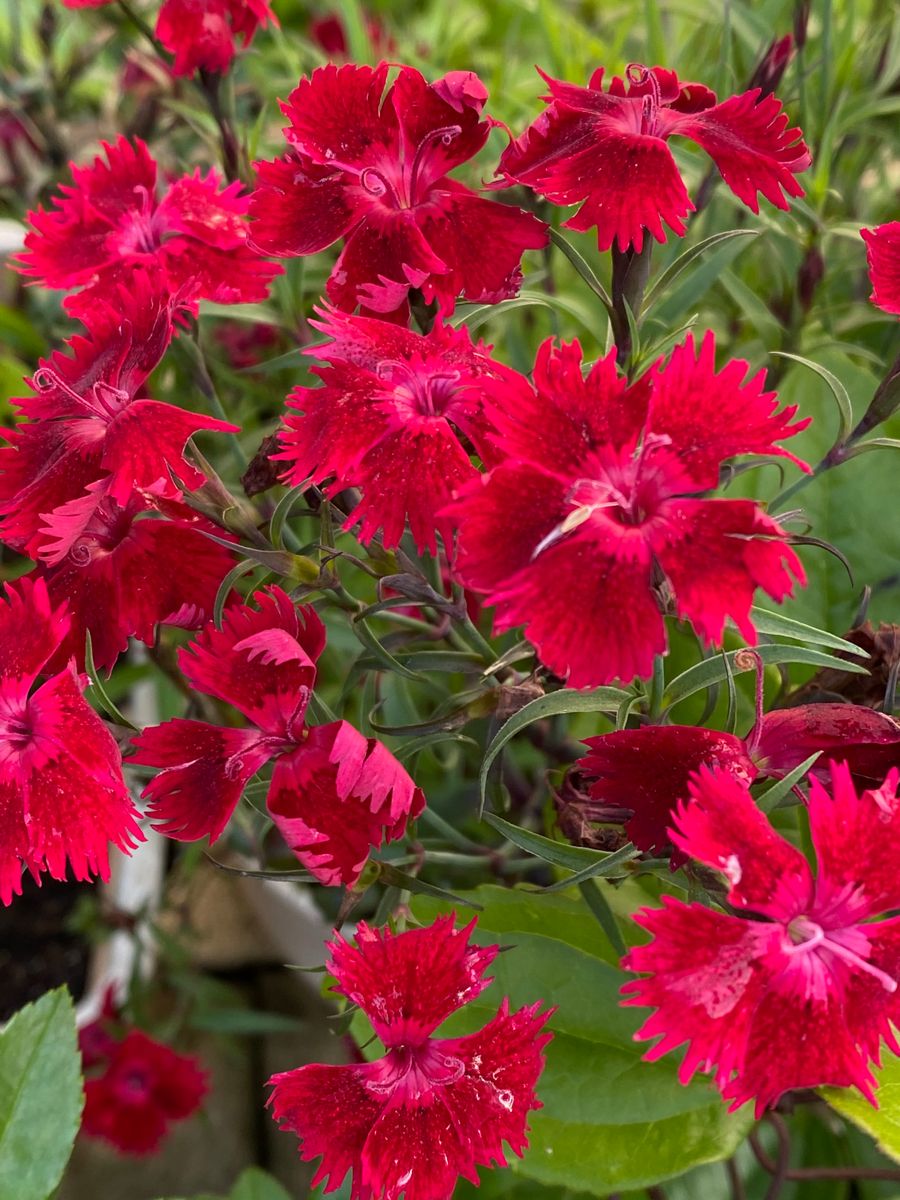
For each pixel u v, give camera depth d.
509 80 0.33
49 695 0.18
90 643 0.19
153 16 0.33
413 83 0.20
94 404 0.19
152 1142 0.32
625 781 0.18
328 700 0.30
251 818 0.28
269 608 0.19
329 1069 0.18
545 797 0.25
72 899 0.38
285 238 0.20
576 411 0.17
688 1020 0.16
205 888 0.40
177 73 0.25
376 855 0.20
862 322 0.28
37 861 0.18
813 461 0.25
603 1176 0.21
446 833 0.24
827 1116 0.28
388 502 0.18
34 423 0.20
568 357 0.17
